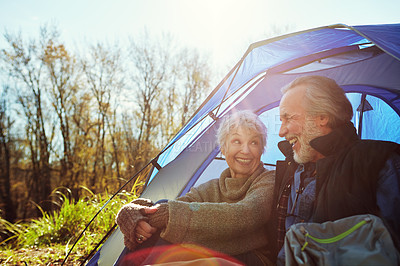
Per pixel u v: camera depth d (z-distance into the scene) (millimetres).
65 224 4434
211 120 2672
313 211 1392
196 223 1421
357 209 1188
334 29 2004
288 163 1667
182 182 2547
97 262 2182
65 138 19984
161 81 19609
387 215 1129
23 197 21719
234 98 2635
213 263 1208
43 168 20234
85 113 20484
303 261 1047
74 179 18922
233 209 1475
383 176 1191
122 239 2156
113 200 4328
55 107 20203
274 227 1576
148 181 2818
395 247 1034
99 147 19828
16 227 5133
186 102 19406
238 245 1518
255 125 1846
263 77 2652
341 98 1474
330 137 1393
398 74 2510
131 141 18812
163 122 18281
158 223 1477
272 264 1551
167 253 1426
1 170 20484
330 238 1077
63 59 19984
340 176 1260
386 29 1723
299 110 1509
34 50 19875
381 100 2781
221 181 1901
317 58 2500
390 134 2775
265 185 1691
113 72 20281
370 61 2545
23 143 20781
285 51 2291
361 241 1029
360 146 1276
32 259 3311
